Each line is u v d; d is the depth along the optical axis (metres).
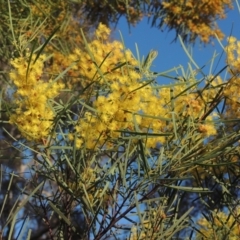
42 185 0.39
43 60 0.41
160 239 0.37
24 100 0.38
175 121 0.39
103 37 0.44
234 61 0.42
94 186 0.38
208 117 0.42
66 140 0.39
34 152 0.40
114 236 0.40
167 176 0.39
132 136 0.38
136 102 0.37
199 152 0.39
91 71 0.41
